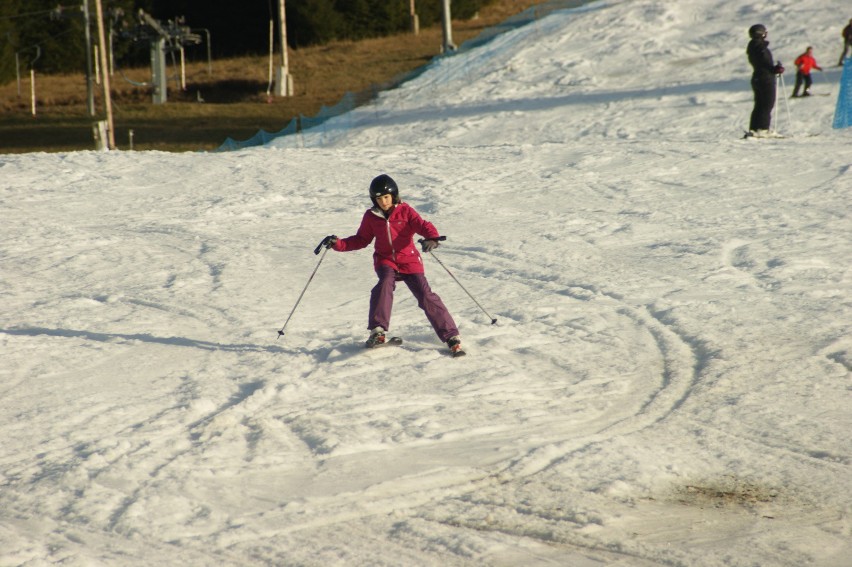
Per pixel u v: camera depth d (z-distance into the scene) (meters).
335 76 65.44
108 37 77.12
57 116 57.38
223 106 57.84
